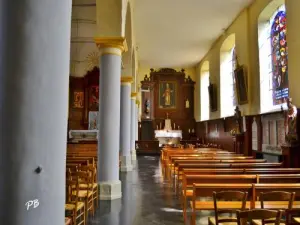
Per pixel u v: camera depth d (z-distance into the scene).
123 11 8.10
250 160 8.99
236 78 15.02
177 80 25.84
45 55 2.14
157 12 14.15
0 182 1.98
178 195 7.87
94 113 19.09
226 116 16.95
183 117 25.52
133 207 6.60
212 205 4.95
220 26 16.12
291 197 4.07
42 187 2.07
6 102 2.03
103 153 7.62
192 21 15.29
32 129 2.05
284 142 10.39
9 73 2.04
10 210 1.96
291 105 9.21
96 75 19.42
